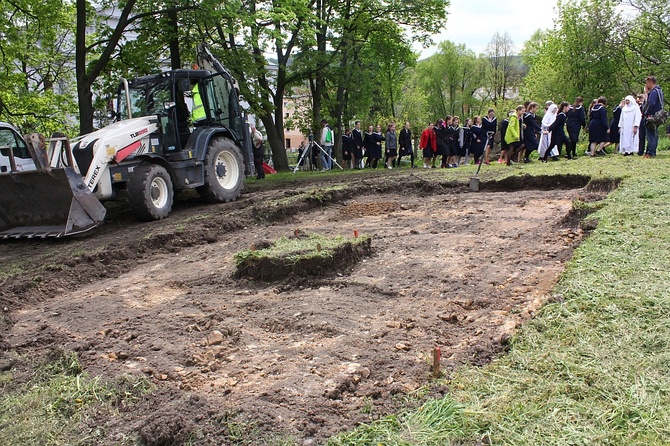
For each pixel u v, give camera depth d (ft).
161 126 32.19
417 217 26.32
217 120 36.52
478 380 9.23
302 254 17.51
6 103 56.24
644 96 40.27
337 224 26.30
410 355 11.04
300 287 16.62
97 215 26.91
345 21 70.44
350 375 10.22
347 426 8.50
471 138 51.42
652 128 37.68
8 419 9.70
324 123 62.13
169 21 46.55
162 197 30.86
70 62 68.59
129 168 29.58
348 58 81.10
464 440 7.62
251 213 28.66
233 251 22.00
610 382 8.52
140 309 15.76
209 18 43.78
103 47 49.88
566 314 11.22
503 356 10.30
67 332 14.16
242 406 9.30
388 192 34.47
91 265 21.01
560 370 9.11
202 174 33.88
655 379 8.52
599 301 11.48
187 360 11.69
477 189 32.48
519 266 16.58
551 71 98.48
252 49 58.03
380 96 123.75
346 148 62.08
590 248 15.12
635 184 23.91
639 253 14.14
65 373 11.48
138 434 8.95
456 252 18.93
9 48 51.49
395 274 16.94
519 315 12.31
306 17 53.52
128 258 22.47
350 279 16.70
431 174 39.17
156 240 24.13
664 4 82.48
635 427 7.39
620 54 88.74
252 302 15.44
